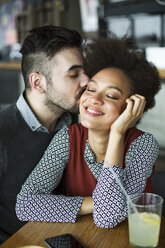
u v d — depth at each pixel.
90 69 1.29
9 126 1.29
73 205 1.09
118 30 4.52
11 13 7.65
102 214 1.04
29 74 1.41
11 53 6.05
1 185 1.30
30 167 1.32
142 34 4.31
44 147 1.35
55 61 1.35
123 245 0.91
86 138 1.26
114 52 1.22
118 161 1.11
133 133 1.28
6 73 5.23
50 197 1.13
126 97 1.17
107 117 1.14
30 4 6.27
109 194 1.06
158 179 1.35
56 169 1.23
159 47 4.20
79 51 1.39
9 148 1.27
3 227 1.33
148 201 0.96
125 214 1.05
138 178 1.17
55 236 0.95
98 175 1.22
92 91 1.16
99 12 4.65
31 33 1.43
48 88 1.38
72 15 5.95
